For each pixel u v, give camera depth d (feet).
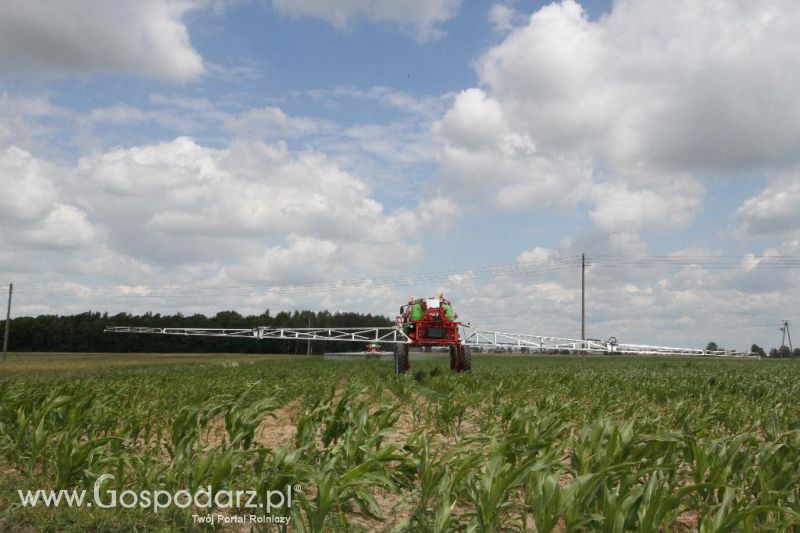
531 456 19.90
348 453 20.54
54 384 50.52
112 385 49.44
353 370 96.27
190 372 88.28
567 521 14.80
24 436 26.20
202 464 18.51
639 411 38.60
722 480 18.47
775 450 18.62
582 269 185.57
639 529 14.69
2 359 208.95
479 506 15.90
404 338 86.17
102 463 20.68
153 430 34.30
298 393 55.36
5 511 19.20
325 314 358.84
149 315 325.21
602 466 18.65
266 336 117.19
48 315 310.86
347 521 18.66
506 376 70.44
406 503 20.07
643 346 118.32
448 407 34.99
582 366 118.21
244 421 23.66
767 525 16.53
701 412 33.14
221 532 18.29
